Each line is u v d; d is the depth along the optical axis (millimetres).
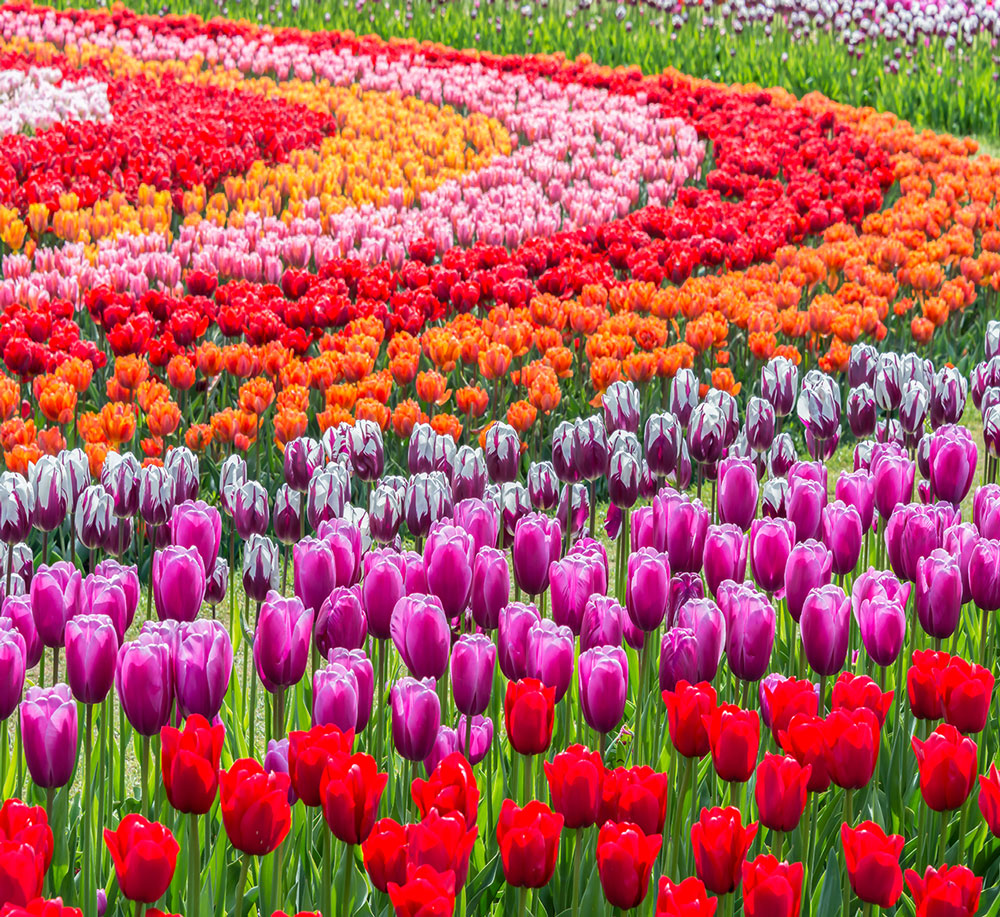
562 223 11078
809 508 3676
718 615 2938
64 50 17031
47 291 7719
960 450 3914
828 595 2998
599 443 4145
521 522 3281
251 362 6531
